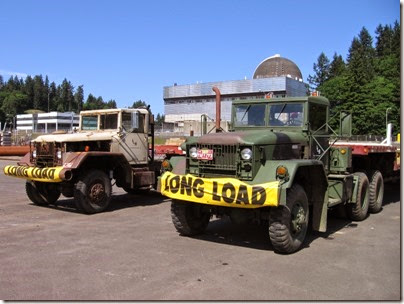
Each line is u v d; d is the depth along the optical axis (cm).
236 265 570
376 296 462
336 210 915
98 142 1046
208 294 463
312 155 769
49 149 1004
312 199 716
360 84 5803
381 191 1007
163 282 500
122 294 462
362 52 8556
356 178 883
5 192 1323
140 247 659
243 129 814
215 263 577
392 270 554
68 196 1033
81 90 17675
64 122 9019
